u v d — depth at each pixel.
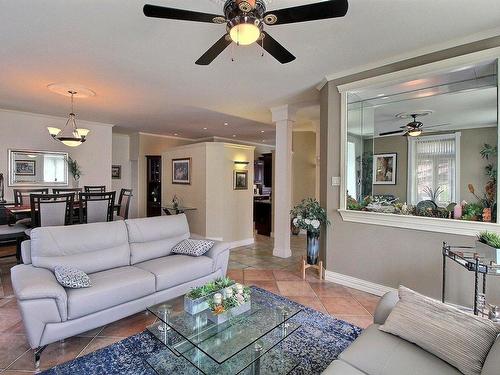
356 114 3.48
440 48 2.70
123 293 2.38
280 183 4.90
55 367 1.95
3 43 2.69
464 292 2.64
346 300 3.07
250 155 6.30
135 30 2.45
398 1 2.02
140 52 2.87
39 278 2.12
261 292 2.95
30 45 2.73
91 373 1.90
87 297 2.16
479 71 2.68
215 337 1.85
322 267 3.77
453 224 2.66
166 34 2.51
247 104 4.80
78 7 2.12
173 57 2.99
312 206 3.71
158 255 3.20
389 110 3.38
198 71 3.37
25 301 1.91
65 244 2.59
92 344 2.23
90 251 2.72
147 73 3.44
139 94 4.26
